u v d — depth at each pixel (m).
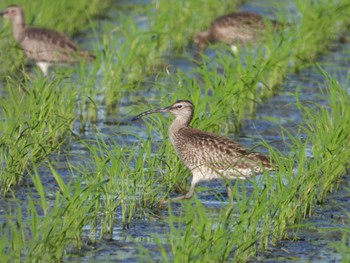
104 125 19.69
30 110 17.50
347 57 26.69
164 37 26.64
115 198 14.56
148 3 34.25
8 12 24.66
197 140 15.40
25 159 15.95
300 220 14.15
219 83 18.95
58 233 12.38
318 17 26.70
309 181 14.39
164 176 15.66
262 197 12.91
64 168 16.67
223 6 32.62
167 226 13.88
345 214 14.55
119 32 26.64
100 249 12.84
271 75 22.70
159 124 16.81
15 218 13.91
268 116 20.59
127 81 22.83
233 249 12.62
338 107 17.56
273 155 14.91
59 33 24.41
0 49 25.03
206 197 15.47
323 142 15.70
